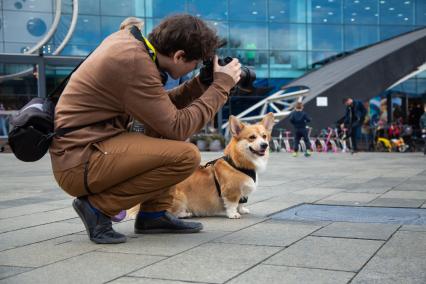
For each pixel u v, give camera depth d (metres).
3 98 24.91
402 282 2.57
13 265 3.04
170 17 3.61
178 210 4.72
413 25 30.78
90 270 2.89
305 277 2.68
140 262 3.05
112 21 27.67
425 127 18.80
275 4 29.77
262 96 29.52
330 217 4.74
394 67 24.28
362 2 30.39
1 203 6.10
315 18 30.11
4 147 23.59
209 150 22.97
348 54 30.36
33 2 26.78
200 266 2.94
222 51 29.11
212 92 3.72
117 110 3.53
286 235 3.85
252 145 4.64
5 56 21.39
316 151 22.53
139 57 3.37
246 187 4.74
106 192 3.62
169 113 3.49
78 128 3.51
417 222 4.38
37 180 9.40
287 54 29.94
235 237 3.80
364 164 12.81
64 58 22.41
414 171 10.22
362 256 3.13
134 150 3.47
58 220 4.78
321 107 22.77
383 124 24.98
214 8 29.12
